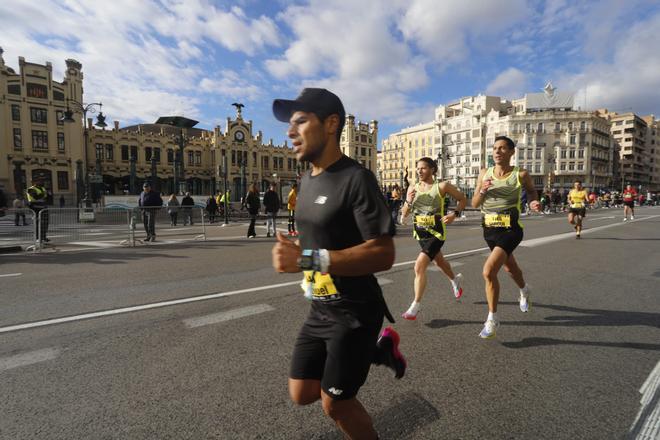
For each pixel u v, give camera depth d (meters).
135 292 4.94
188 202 18.66
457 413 2.21
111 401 2.32
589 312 4.14
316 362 1.54
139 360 2.90
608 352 3.10
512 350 3.13
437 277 5.87
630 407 2.28
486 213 3.69
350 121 72.38
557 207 36.88
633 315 4.05
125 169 50.88
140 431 2.02
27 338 3.35
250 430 2.04
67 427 2.06
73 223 10.12
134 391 2.44
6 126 41.62
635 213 26.83
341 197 1.37
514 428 2.07
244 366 2.81
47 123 44.09
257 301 4.52
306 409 2.25
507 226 3.53
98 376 2.64
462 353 3.07
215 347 3.16
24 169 42.66
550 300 4.61
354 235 1.41
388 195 20.81
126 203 25.45
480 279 5.74
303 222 1.49
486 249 8.83
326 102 1.42
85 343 3.24
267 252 8.60
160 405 2.28
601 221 18.56
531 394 2.43
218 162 56.62
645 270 6.44
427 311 4.18
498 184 3.63
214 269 6.54
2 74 41.34
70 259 7.62
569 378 2.65
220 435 1.99
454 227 15.42
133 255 8.16
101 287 5.21
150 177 52.62
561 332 3.54
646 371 2.76
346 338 1.43
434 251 4.02
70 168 45.47
